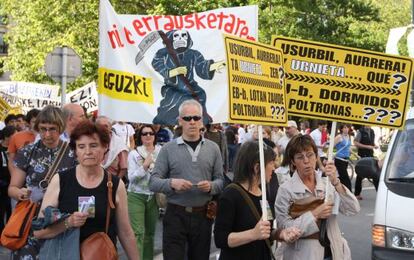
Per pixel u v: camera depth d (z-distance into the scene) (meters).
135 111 8.48
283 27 27.62
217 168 6.93
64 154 5.60
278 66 5.30
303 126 23.83
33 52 29.34
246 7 8.91
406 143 7.34
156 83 8.62
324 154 15.62
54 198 4.47
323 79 5.68
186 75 8.69
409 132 7.47
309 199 5.23
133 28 8.55
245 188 4.92
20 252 5.45
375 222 6.54
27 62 29.80
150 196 8.16
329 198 5.16
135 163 8.23
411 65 5.77
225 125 23.67
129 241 4.67
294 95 5.66
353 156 22.91
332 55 5.68
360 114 5.73
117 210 4.60
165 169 6.86
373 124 5.75
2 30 44.09
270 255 4.97
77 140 4.49
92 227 4.44
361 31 32.59
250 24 8.91
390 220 6.40
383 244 6.39
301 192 5.26
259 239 4.68
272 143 11.06
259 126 5.02
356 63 5.71
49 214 4.29
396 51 19.66
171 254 6.71
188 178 6.80
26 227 5.38
